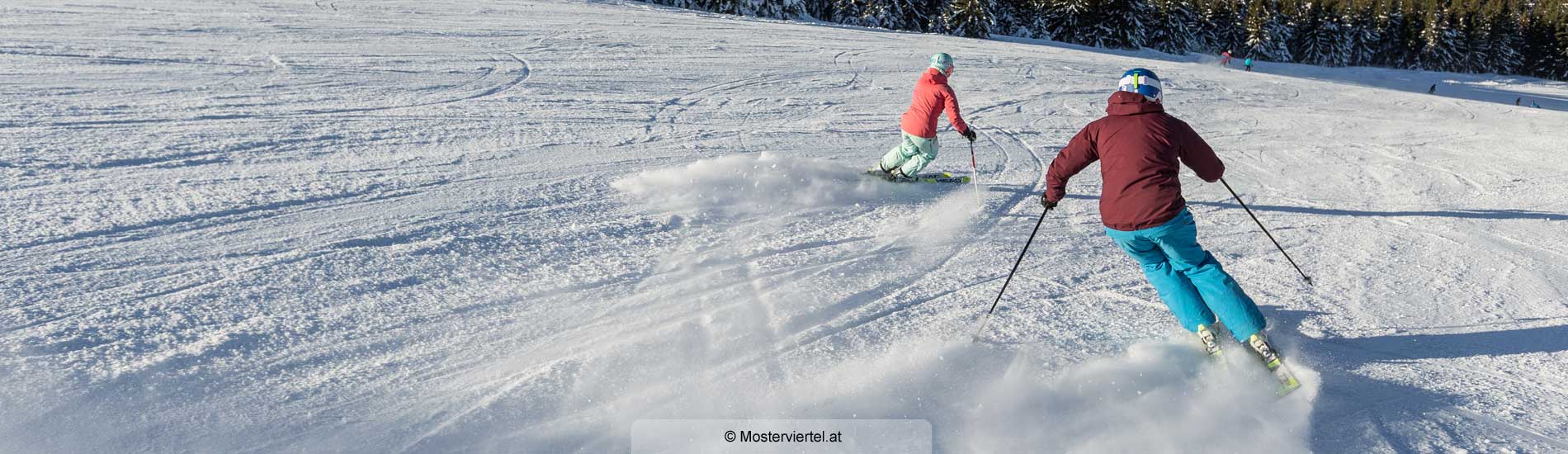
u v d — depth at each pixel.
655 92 12.96
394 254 4.33
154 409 2.54
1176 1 59.34
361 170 6.43
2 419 2.40
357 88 11.03
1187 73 23.52
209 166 6.26
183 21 16.34
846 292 4.12
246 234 4.55
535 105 10.88
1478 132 14.39
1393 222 6.57
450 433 2.49
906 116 7.02
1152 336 3.58
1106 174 3.37
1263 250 5.41
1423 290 4.57
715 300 3.92
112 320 3.21
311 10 20.36
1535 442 2.63
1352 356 3.44
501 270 4.21
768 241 5.10
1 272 3.68
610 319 3.59
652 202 5.89
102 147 6.55
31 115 7.62
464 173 6.55
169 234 4.46
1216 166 3.37
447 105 10.30
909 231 5.57
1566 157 11.25
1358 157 10.66
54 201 4.98
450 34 18.30
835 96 13.98
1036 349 3.34
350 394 2.74
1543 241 6.09
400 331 3.33
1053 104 15.07
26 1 17.22
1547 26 79.12
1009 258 4.96
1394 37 79.88
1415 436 2.64
